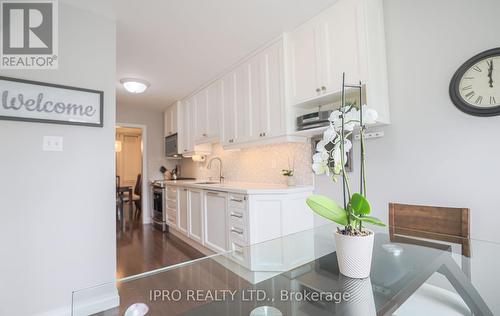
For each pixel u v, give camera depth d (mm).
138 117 5023
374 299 935
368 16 1747
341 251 992
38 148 1708
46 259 1712
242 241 2426
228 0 1839
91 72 1926
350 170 2100
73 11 1868
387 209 1867
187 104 4215
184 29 2219
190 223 3412
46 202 1725
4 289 1576
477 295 1149
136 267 2705
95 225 1903
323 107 2270
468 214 1341
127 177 7617
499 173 1399
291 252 1480
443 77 1604
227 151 3895
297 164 2674
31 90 1684
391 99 1852
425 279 1070
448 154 1583
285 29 2254
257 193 2334
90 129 1910
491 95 1401
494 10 1417
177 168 5324
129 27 2170
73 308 1151
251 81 2705
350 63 1792
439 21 1627
